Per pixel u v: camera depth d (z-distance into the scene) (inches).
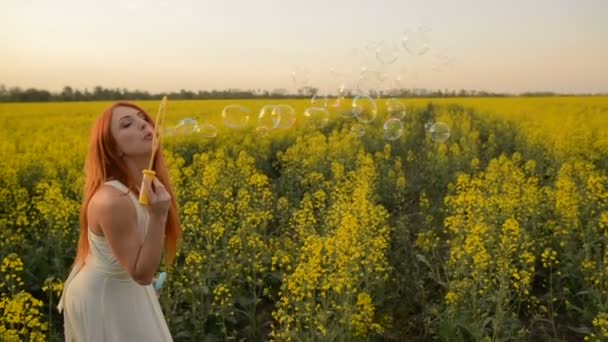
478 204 257.3
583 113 767.7
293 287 173.6
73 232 276.5
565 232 239.5
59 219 267.6
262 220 291.4
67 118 757.3
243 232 242.4
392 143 609.3
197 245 231.6
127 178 107.7
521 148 562.6
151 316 115.3
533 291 241.8
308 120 706.8
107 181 106.7
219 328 203.2
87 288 108.5
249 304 211.8
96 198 104.0
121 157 107.7
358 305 182.2
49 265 256.2
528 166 412.8
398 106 361.1
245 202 275.7
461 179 327.6
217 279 224.4
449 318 191.3
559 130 555.8
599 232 257.6
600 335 168.4
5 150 509.4
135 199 106.7
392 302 225.3
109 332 108.7
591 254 238.4
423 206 327.6
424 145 620.1
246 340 201.6
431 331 197.9
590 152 479.2
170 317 191.9
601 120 647.1
